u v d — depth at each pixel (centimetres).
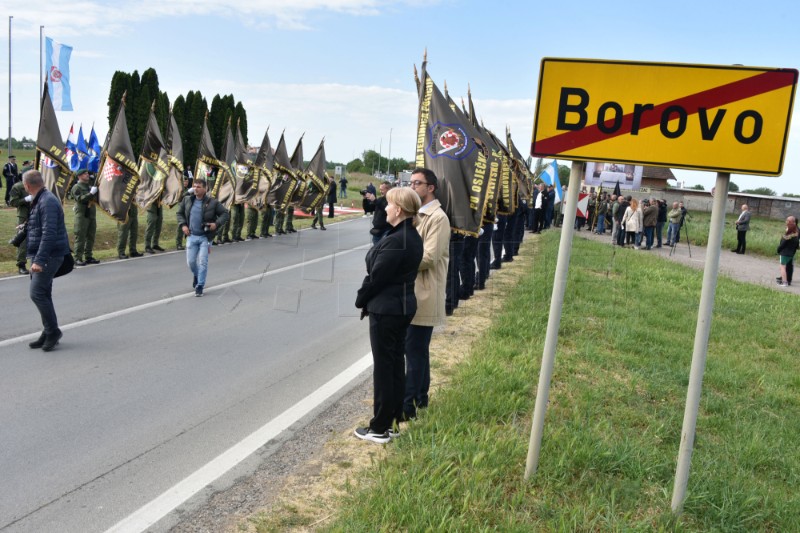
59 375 594
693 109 353
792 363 798
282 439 468
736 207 4738
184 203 988
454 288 894
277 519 354
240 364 651
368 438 462
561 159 375
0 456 428
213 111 4622
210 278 1159
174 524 351
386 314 443
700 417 552
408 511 339
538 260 1579
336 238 1972
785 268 1670
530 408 514
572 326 828
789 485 439
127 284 1060
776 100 341
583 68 368
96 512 362
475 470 389
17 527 345
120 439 461
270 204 1953
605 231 3073
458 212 850
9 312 830
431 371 618
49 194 670
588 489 388
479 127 1176
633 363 686
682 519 370
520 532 332
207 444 457
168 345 711
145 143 1465
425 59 841
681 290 1288
